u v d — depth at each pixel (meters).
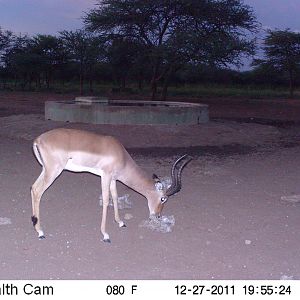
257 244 7.08
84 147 6.88
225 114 28.12
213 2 35.41
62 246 6.79
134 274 6.00
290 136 19.09
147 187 7.50
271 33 51.91
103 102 21.33
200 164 12.65
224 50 34.03
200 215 8.35
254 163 13.10
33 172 11.20
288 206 9.03
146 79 54.50
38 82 55.16
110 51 38.44
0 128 18.17
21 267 6.07
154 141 15.94
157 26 36.44
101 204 8.73
